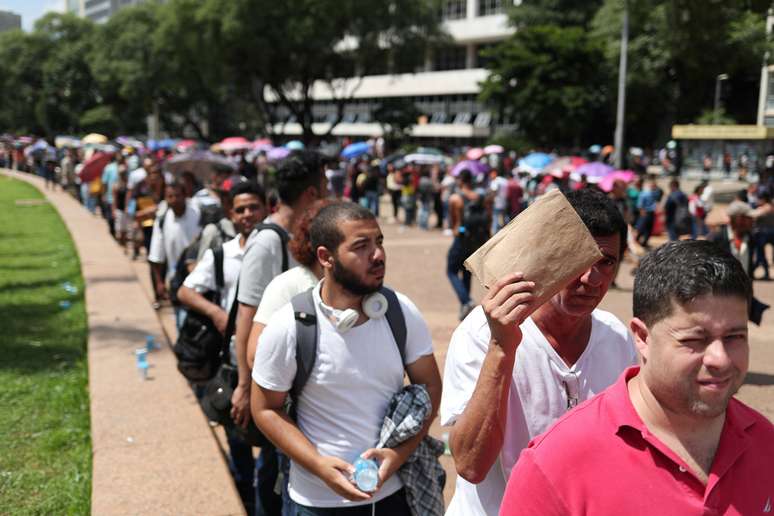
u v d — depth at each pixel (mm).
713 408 1438
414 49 41812
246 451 4320
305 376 2684
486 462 1987
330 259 2674
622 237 2148
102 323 7742
